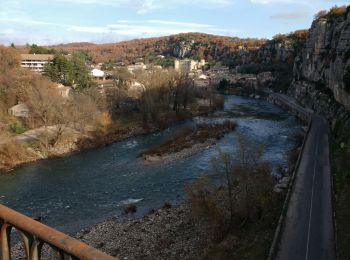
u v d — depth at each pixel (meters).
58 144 64.06
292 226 28.61
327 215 30.36
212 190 40.12
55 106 68.00
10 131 66.88
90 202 40.97
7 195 42.91
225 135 75.88
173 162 56.44
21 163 56.03
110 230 33.78
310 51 131.50
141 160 57.94
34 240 4.29
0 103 73.50
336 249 24.64
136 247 30.38
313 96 109.06
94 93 85.00
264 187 35.38
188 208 37.56
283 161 55.53
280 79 179.88
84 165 55.53
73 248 3.70
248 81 191.88
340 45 89.94
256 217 32.47
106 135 73.06
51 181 48.12
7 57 91.44
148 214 36.97
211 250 28.50
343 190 35.00
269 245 26.70
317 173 42.00
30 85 77.38
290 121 96.81
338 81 84.12
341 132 59.44
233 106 127.31
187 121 93.25
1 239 4.76
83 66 103.94
